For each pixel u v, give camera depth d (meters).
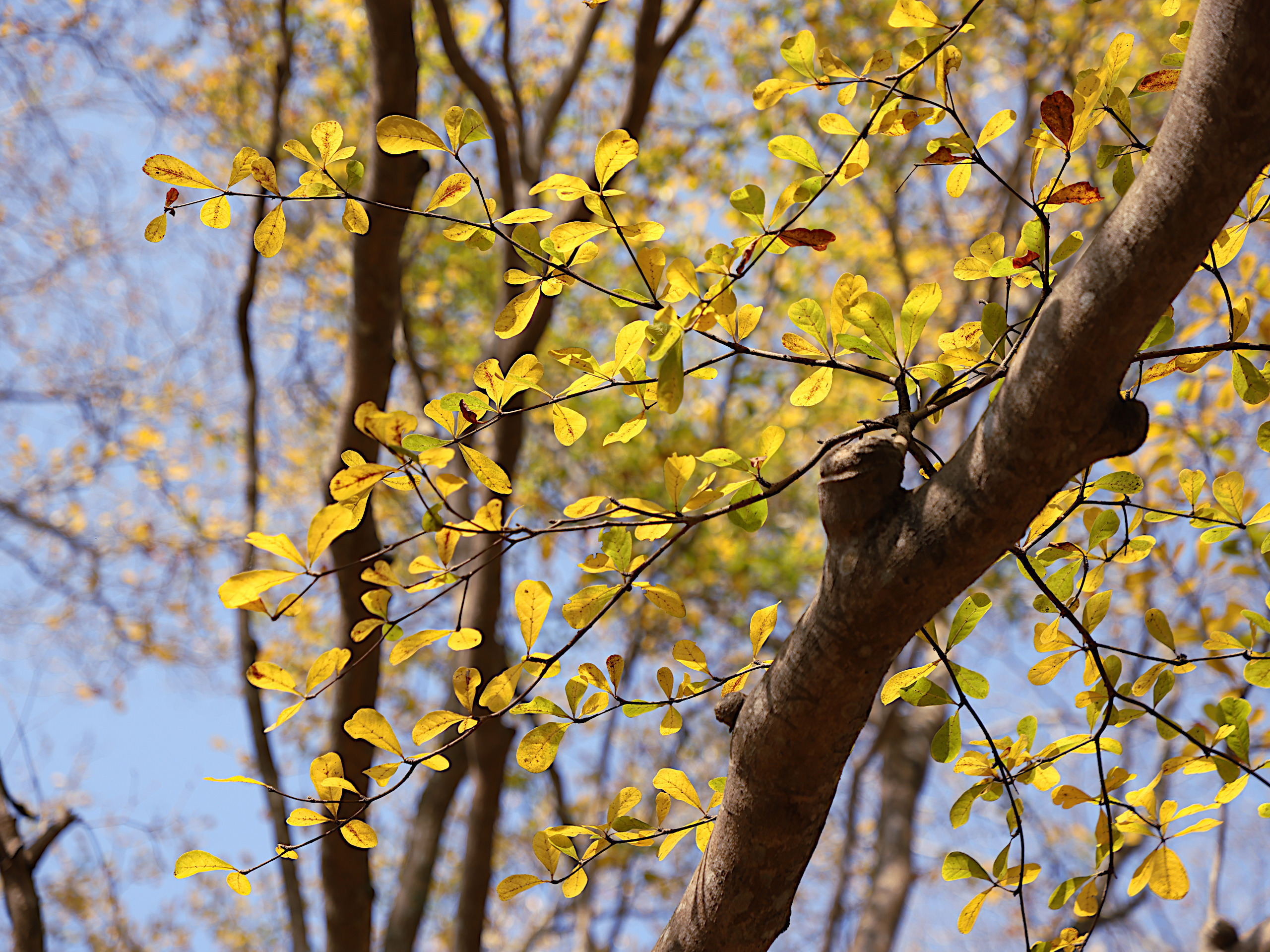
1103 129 4.97
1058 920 5.65
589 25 5.06
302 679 6.78
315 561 1.25
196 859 1.40
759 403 6.75
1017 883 1.70
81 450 6.59
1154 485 2.39
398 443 1.23
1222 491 1.71
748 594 6.96
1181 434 2.62
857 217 6.67
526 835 7.99
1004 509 1.24
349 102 6.27
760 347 6.86
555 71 6.45
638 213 6.20
